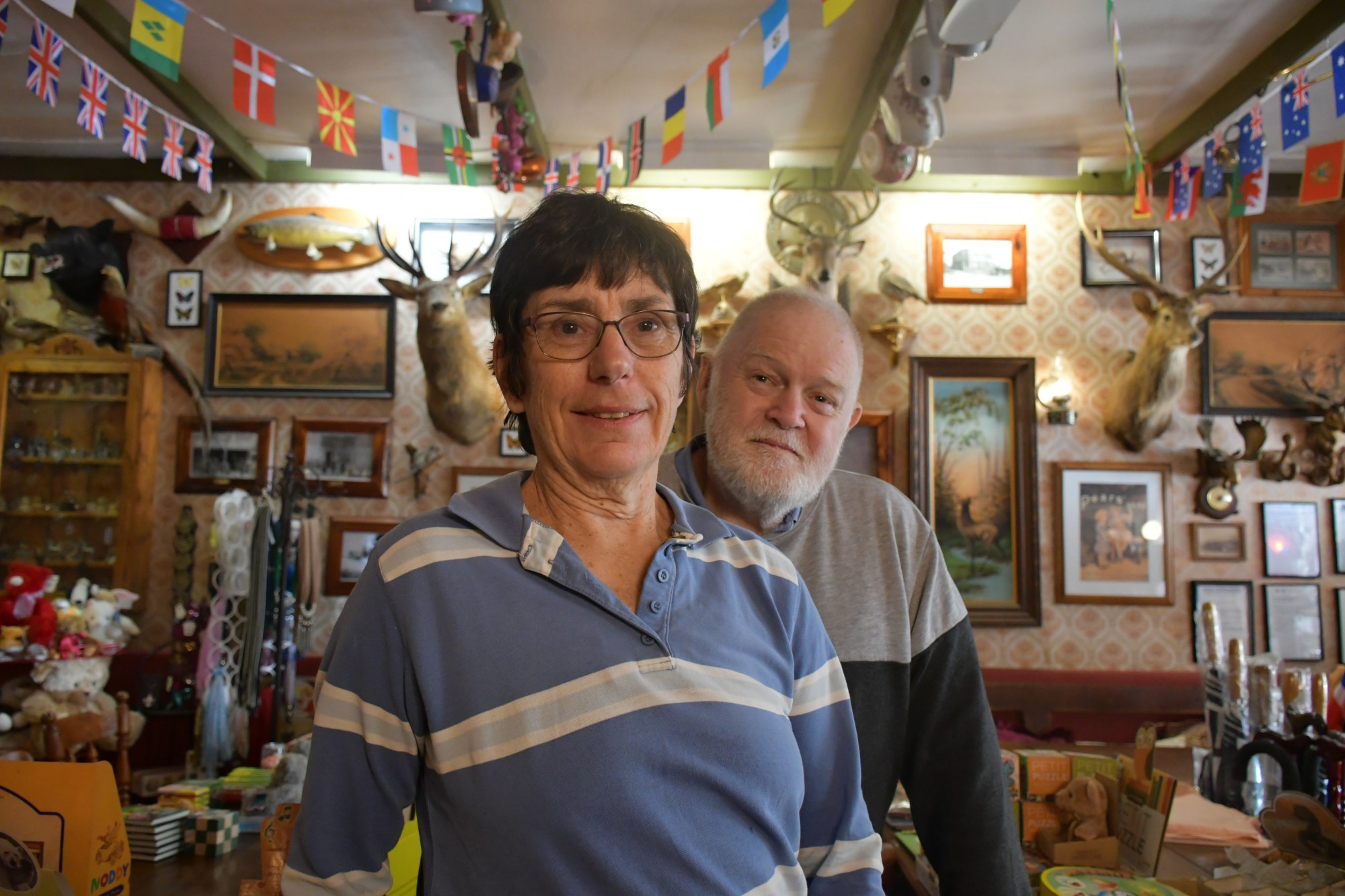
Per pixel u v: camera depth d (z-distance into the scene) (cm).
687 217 486
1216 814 208
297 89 412
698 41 370
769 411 136
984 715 139
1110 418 475
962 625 143
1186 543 476
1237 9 345
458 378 452
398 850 141
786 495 137
